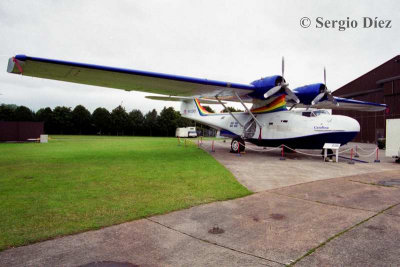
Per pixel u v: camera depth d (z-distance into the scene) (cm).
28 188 595
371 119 2645
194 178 718
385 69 2480
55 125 5828
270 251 303
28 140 2447
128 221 395
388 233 355
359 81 2791
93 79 1079
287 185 659
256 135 1441
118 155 1276
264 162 1097
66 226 371
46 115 5750
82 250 301
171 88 1255
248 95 1385
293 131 1260
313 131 1195
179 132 4366
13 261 274
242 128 1545
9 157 1177
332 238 339
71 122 5900
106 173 784
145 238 336
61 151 1477
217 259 284
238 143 1404
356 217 420
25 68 902
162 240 331
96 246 312
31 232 349
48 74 988
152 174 771
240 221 401
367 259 283
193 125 6391
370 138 2655
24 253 292
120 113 5928
